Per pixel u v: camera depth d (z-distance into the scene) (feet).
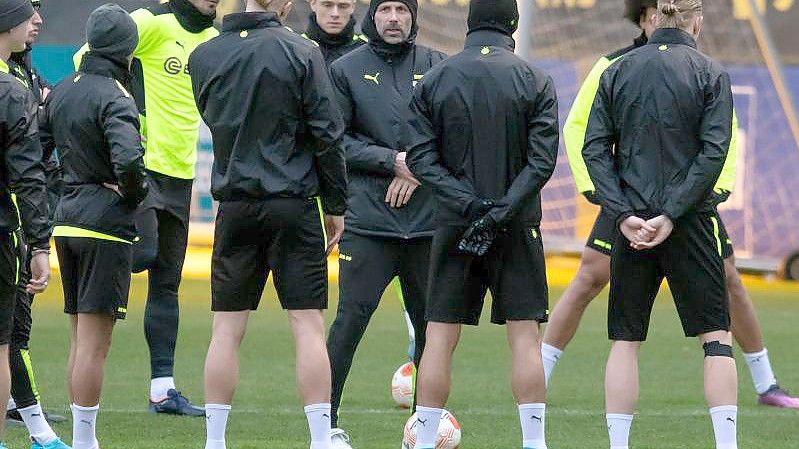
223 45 62.69
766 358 89.71
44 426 69.56
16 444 73.00
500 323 66.59
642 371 106.63
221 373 63.87
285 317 142.41
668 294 170.91
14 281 60.85
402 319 140.87
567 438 77.00
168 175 86.02
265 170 62.03
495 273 64.90
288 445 73.31
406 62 74.95
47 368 103.19
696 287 63.00
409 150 65.10
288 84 61.72
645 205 62.23
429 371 65.31
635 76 63.00
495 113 63.87
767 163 203.10
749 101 205.77
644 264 63.72
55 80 190.08
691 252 62.69
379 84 74.08
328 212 64.39
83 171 68.64
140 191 67.77
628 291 64.13
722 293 63.52
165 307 85.51
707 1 210.18
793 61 207.31
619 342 64.90
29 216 59.11
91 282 68.23
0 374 62.08
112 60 68.85
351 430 78.74
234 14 63.05
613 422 64.18
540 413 65.21
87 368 68.23
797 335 130.62
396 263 73.82
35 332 125.80
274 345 119.96
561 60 214.90
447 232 64.44
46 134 70.59
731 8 209.46
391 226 72.95
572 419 83.82
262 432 77.66
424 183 64.90
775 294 175.94
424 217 73.36
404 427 74.13
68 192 69.77
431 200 73.61
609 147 63.87
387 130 73.46
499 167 64.08
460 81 64.18
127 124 67.21
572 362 111.55
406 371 87.45
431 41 214.07
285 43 62.18
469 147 64.08
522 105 63.87
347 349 72.74
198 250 202.18
